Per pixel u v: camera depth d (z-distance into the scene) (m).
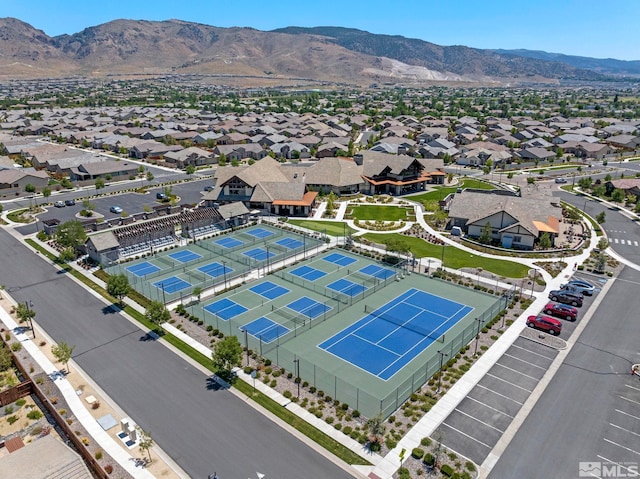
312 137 190.88
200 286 64.75
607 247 80.44
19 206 104.69
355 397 42.28
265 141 184.50
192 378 44.84
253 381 44.47
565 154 175.00
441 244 82.31
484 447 36.34
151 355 48.56
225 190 106.12
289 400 41.84
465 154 163.75
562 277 67.94
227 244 81.94
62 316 56.53
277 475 33.84
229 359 43.34
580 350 49.25
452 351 49.22
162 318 51.84
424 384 44.09
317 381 44.53
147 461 34.94
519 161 162.62
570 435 37.59
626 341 50.97
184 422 39.03
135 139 175.38
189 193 116.69
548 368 46.22
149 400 41.72
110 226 90.19
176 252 78.00
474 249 79.94
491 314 56.91
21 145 164.62
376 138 198.25
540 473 34.00
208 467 34.47
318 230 89.56
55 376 45.09
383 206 107.00
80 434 37.59
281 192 101.19
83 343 50.81
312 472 34.12
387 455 35.59
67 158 138.50
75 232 72.88
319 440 37.12
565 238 86.00
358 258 76.00
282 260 74.62
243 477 33.62
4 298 61.16
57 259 73.56
